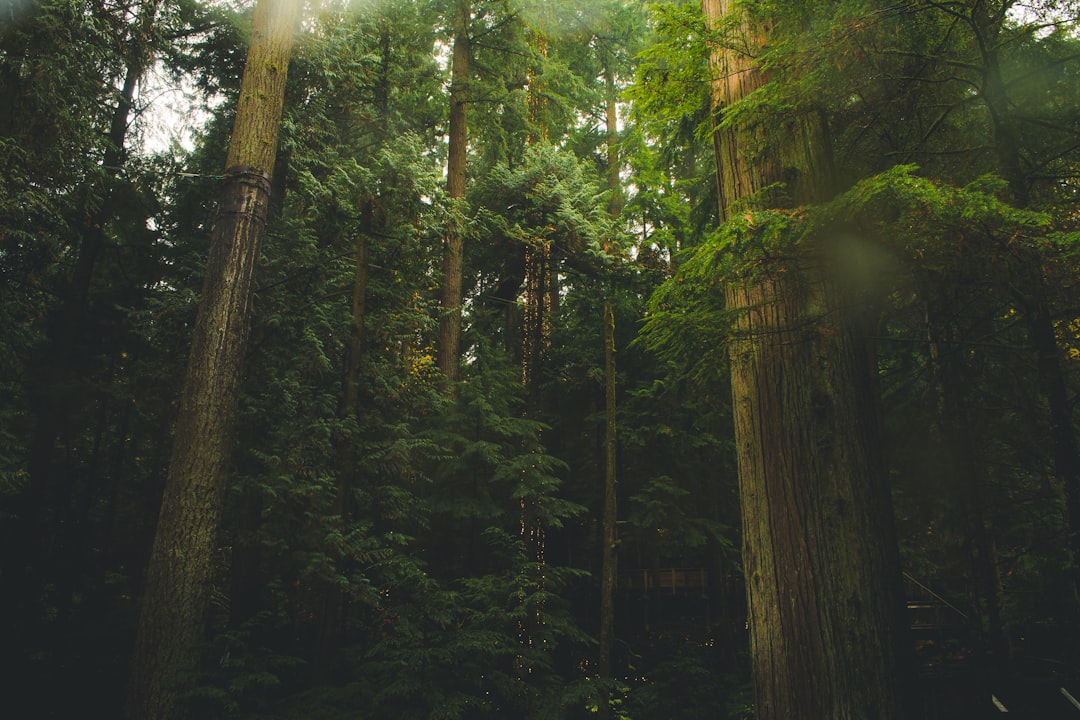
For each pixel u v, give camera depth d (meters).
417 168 9.28
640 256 13.95
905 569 9.24
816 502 3.51
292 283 10.16
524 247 13.97
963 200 2.83
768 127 4.04
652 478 12.53
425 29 13.12
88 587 10.65
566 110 15.54
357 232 9.69
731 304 4.17
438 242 10.27
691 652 11.37
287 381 9.08
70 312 10.80
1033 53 4.55
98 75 8.41
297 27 10.27
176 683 6.42
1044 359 4.07
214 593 8.31
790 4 3.75
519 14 13.92
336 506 8.30
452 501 11.13
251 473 9.28
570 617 10.27
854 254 3.53
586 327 15.20
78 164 8.08
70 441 12.56
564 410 15.38
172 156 11.25
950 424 5.41
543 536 11.73
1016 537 5.84
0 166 6.80
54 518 11.80
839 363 3.67
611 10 15.19
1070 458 4.01
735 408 4.05
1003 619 6.32
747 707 8.42
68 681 8.66
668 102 4.86
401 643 7.57
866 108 4.25
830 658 3.29
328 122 11.03
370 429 9.33
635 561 15.73
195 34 11.05
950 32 3.85
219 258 7.54
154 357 11.24
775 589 3.54
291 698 7.46
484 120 15.22
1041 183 4.63
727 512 13.23
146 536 12.05
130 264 12.82
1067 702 5.55
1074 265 3.09
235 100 11.44
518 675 8.79
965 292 4.04
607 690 8.62
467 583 9.03
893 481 6.32
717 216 9.28
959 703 6.75
